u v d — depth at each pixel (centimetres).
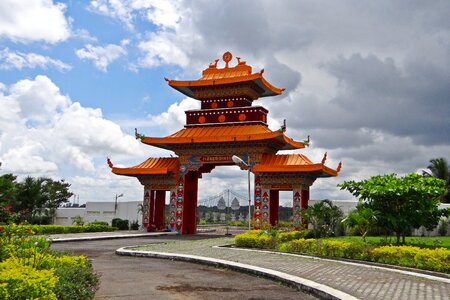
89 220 5009
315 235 3164
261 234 2739
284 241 2686
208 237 3606
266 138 3678
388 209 2338
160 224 4297
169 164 4212
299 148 4162
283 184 3688
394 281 1360
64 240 2906
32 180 5041
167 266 1803
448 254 1552
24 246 1332
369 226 2327
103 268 1727
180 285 1355
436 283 1333
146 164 4284
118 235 3475
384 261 1792
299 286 1291
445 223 3344
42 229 3638
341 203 3491
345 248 1966
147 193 4250
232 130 3941
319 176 3978
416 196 2259
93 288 1170
